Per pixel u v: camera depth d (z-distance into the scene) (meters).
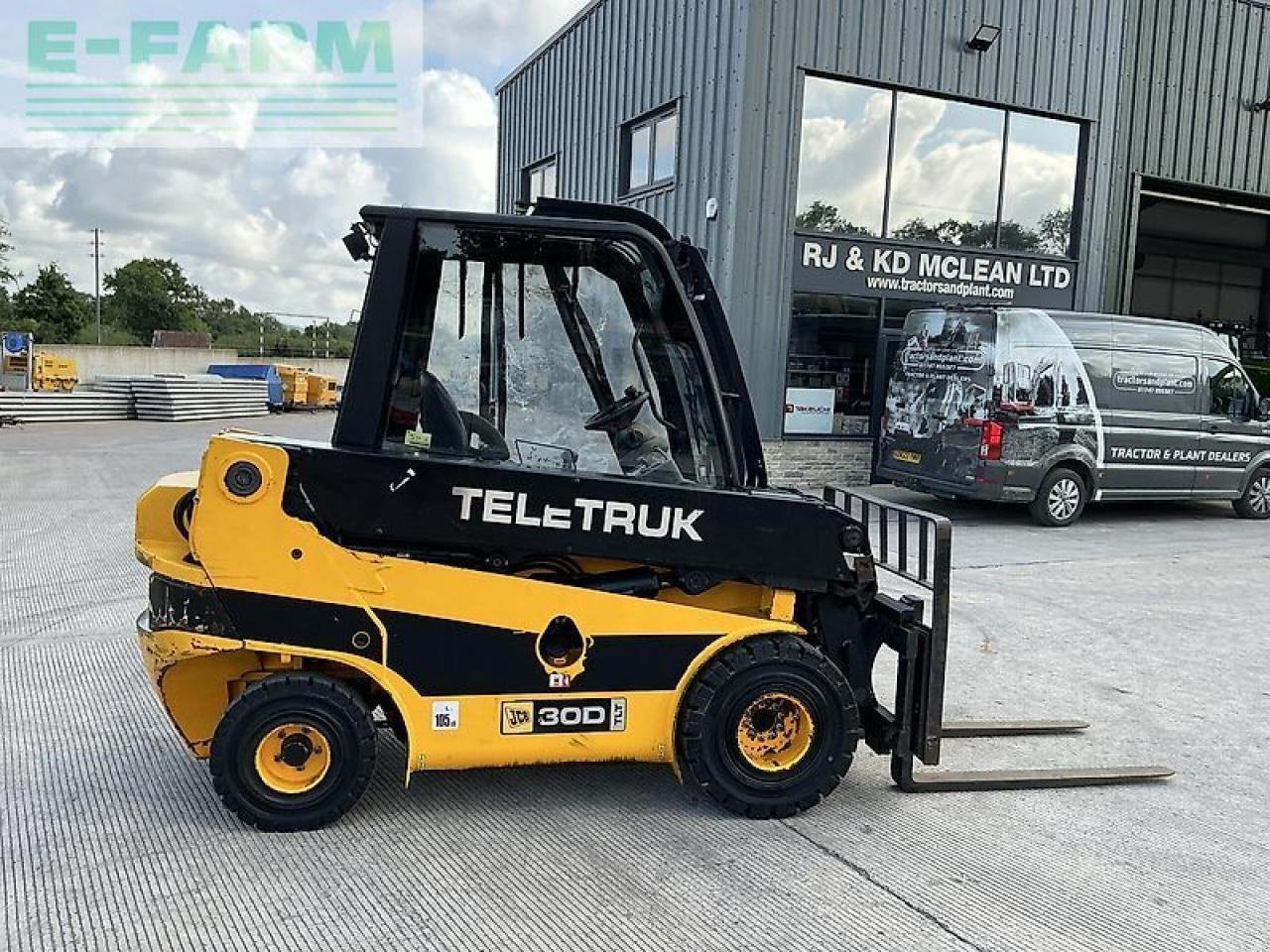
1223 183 16.50
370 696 3.90
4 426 22.30
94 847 3.61
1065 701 5.61
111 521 10.44
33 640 6.23
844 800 4.21
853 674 4.23
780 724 3.97
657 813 4.01
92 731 4.72
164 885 3.36
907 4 13.35
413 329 3.77
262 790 3.69
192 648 3.62
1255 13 16.31
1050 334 11.27
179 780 4.18
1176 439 12.05
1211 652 6.64
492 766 3.81
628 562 3.94
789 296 13.21
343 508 3.67
